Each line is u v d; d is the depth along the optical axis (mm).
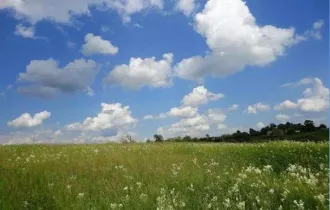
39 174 12617
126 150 20969
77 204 8719
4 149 20781
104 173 12742
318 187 8438
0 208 8539
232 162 14070
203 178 10805
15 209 8758
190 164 14273
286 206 7617
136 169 13227
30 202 9258
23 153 18922
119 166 13688
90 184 11078
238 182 9578
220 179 10383
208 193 9156
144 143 28109
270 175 10766
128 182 11023
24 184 11070
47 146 23953
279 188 8820
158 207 7910
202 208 8000
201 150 19422
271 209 7664
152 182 10883
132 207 8406
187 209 8008
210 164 13750
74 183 11250
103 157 16984
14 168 13758
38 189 10578
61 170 13422
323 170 11031
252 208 7738
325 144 15898
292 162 13312
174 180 10828
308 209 7250
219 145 21969
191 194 9312
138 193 9477
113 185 10609
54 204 8969
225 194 8914
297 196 8195
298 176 9961
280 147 16484
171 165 14172
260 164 13711
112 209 8375
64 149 21594
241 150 17250
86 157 17281
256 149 16938
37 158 17031
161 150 20656
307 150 14773
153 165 14125
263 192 8578
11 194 9812
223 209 7734
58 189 10352
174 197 8656
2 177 11883
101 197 9289
